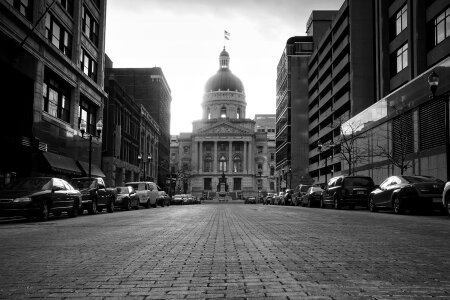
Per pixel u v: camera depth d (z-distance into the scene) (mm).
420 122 35031
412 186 20734
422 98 34219
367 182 29172
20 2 29047
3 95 27688
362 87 57281
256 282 5660
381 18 46125
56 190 19344
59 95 36844
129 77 86812
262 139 154625
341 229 13211
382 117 42531
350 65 58625
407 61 41281
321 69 80125
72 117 39031
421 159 34781
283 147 101188
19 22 27891
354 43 57781
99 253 8375
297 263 7070
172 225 15422
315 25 93750
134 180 64312
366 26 57906
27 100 30141
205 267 6781
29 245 9711
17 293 5141
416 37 37719
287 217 20094
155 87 86375
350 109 59562
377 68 47750
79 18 39469
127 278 5992
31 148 30172
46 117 33094
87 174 39469
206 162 154375
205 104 165875
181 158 156625
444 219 17953
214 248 8961
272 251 8461
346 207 33562
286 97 96312
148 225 15523
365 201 28875
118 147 52844
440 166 31734
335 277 5934
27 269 6723
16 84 29094
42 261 7461
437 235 11305
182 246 9328
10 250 8883
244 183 149500
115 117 52875
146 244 9734
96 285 5559
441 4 34750
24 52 29234
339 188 29562
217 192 134625
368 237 10875
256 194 144125
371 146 45625
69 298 4895
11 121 28719
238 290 5219
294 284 5516
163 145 93500
